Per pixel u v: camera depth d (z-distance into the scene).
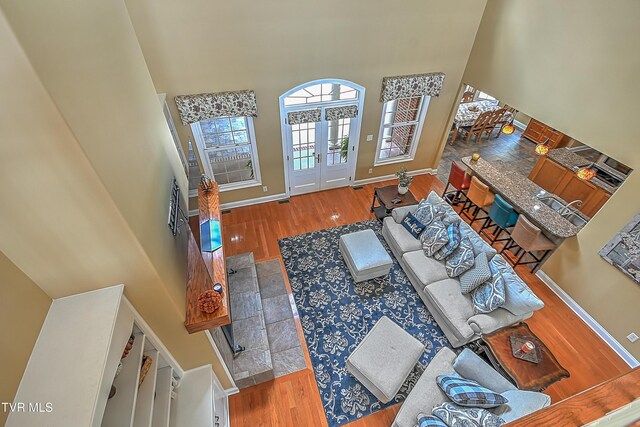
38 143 1.15
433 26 4.62
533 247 4.21
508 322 3.41
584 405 0.60
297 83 4.51
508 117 7.98
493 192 5.18
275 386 3.28
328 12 4.02
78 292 1.74
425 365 3.50
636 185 3.30
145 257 1.72
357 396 3.22
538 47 4.14
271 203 5.78
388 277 4.43
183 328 2.27
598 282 3.80
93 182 1.34
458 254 3.88
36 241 1.43
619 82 3.35
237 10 3.68
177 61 3.86
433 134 6.09
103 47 1.78
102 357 1.45
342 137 5.53
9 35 0.91
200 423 2.38
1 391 1.26
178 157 3.61
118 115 1.76
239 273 4.15
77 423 1.24
